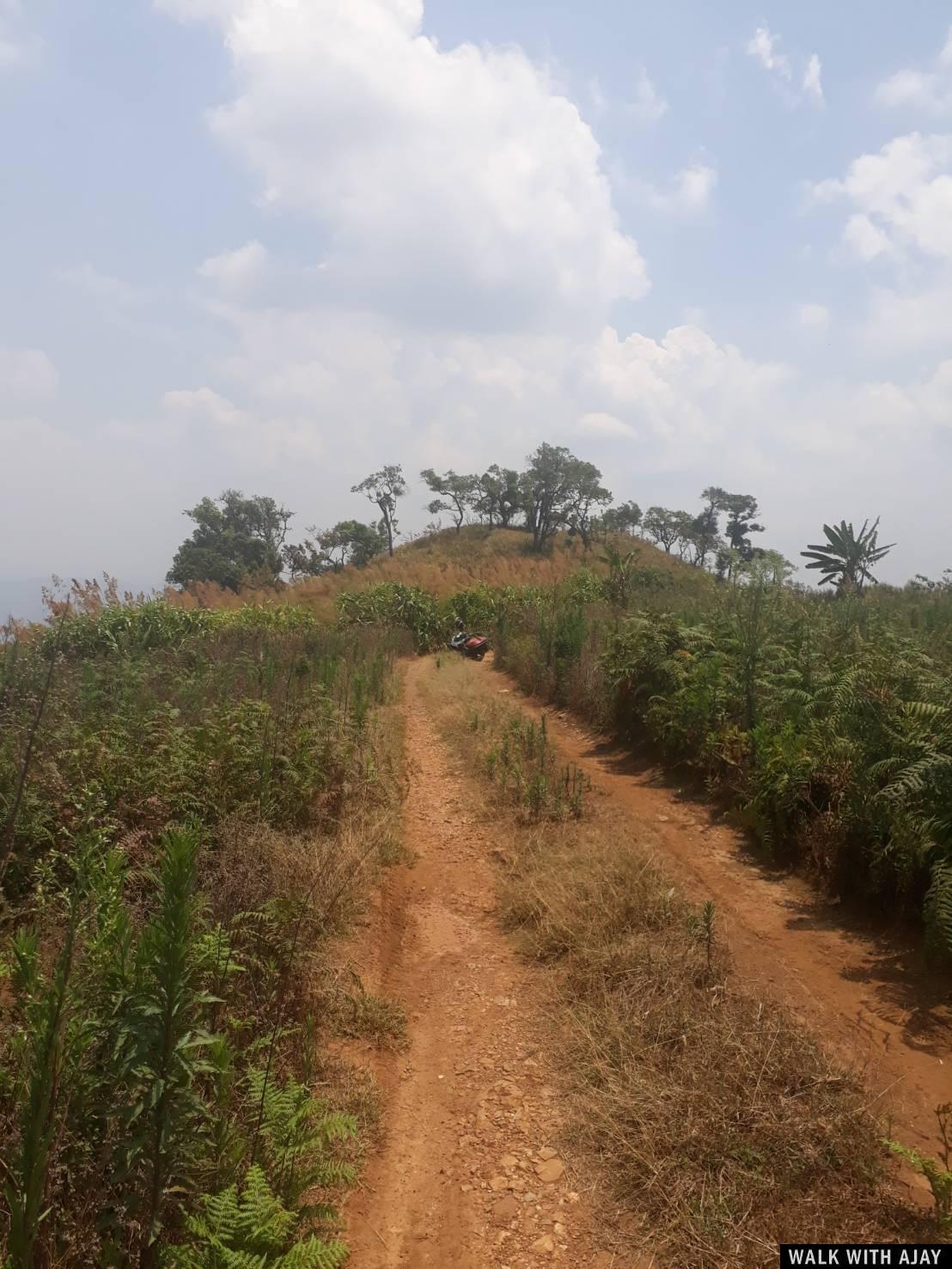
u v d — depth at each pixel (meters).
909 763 5.71
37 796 5.49
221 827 5.71
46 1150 2.25
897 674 6.68
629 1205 3.28
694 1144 3.42
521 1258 3.10
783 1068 3.75
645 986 4.66
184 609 20.69
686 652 10.24
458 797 9.21
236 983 4.11
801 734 7.41
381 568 44.50
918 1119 3.64
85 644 15.34
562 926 5.52
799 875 6.49
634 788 9.12
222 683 10.62
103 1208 2.56
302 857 5.77
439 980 5.33
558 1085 4.12
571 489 69.12
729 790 8.03
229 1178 2.85
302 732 8.21
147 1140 2.55
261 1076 3.41
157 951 2.64
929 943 4.87
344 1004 4.65
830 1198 3.14
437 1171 3.60
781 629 9.52
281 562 64.38
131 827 5.51
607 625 14.62
